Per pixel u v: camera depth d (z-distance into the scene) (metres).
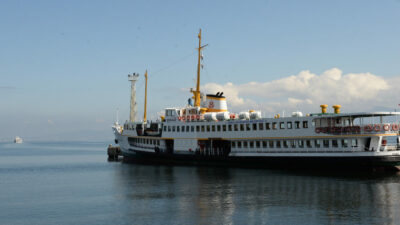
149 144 97.88
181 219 40.00
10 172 92.06
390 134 63.66
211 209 43.75
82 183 67.81
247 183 60.06
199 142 86.19
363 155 64.38
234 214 41.34
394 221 37.47
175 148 90.81
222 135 81.88
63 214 43.53
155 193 54.38
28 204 49.31
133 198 51.38
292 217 39.56
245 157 78.94
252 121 77.38
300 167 72.44
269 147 75.69
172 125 91.50
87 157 160.12
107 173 82.81
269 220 38.75
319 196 48.81
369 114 63.88
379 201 45.47
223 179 65.06
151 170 83.25
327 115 66.75
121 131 109.81
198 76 96.38
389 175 64.44
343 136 65.75
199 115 89.00
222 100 93.81
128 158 109.06
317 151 69.50
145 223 38.94
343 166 67.31
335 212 41.00
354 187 54.12
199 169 80.75
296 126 71.38
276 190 53.53
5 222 40.56
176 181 64.88
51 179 75.50
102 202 49.41
